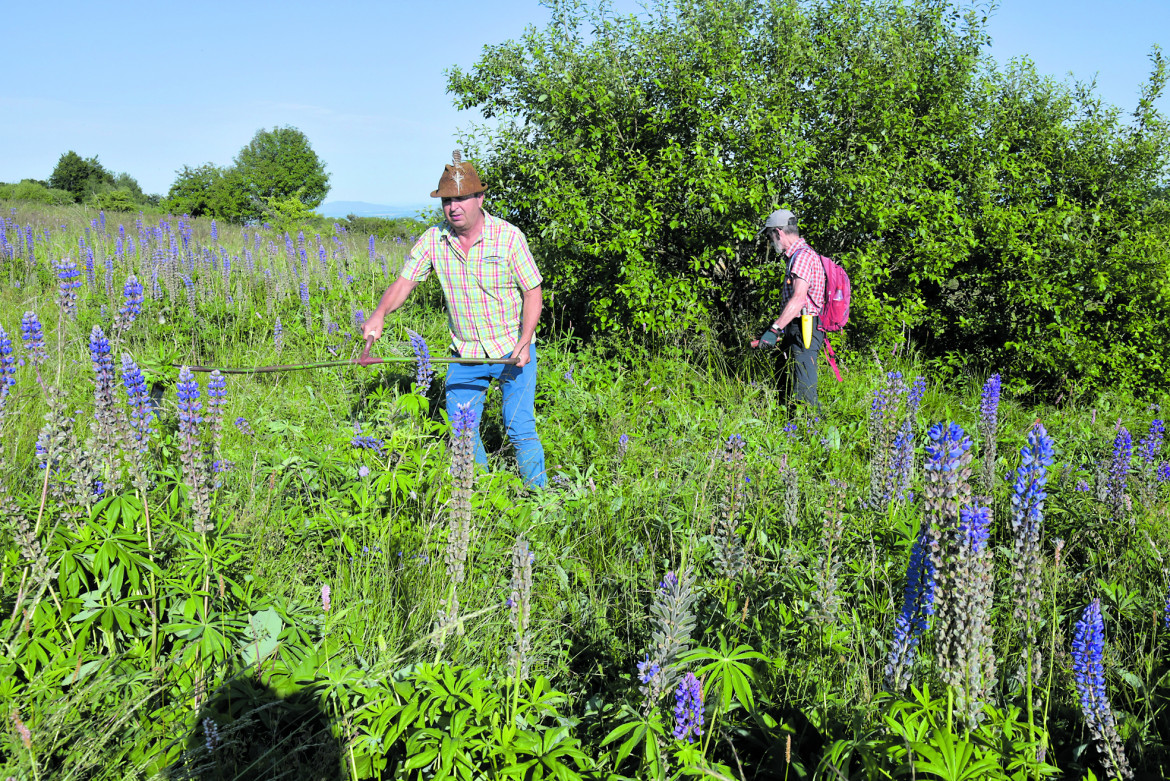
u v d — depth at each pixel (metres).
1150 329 8.10
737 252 8.28
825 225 8.15
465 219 4.39
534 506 4.11
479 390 4.80
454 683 2.29
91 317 7.20
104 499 2.73
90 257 8.49
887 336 7.98
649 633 3.04
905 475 4.08
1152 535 3.93
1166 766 2.44
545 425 5.81
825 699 2.59
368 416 5.43
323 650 2.62
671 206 8.12
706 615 3.12
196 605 2.56
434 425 4.62
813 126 8.42
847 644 2.85
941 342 8.97
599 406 6.18
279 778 2.21
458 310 4.69
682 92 8.20
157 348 6.77
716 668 2.25
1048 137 9.37
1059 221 8.62
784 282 6.50
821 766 2.12
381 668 2.51
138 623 2.52
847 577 3.30
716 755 2.49
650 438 5.63
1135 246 8.22
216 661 2.46
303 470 4.04
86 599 2.51
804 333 6.30
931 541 2.07
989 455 4.54
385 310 4.66
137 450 2.85
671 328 7.68
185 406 2.73
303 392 6.04
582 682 3.02
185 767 2.05
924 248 7.98
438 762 2.12
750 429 5.82
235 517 3.35
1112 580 3.54
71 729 2.16
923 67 8.87
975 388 7.96
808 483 4.60
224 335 7.69
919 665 2.60
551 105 8.49
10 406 3.98
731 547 3.20
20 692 2.24
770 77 8.45
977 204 8.75
